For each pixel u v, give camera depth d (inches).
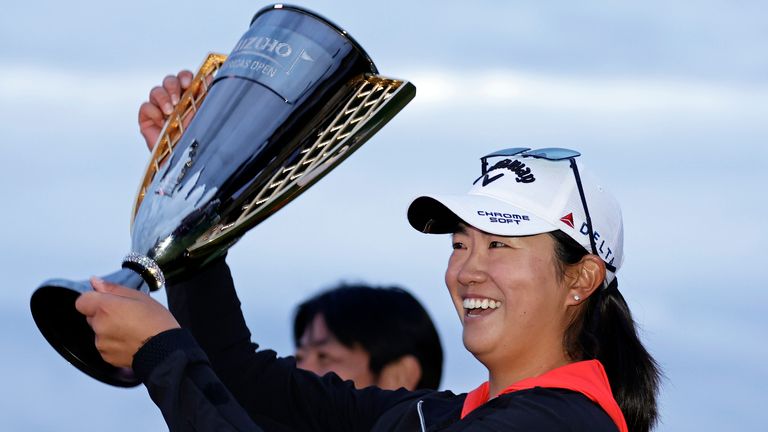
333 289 253.3
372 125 167.6
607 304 188.1
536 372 182.9
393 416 193.3
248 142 167.5
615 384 185.6
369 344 245.9
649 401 186.9
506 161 187.3
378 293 249.8
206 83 185.5
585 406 172.2
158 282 165.3
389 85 171.8
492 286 182.1
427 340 247.6
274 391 199.0
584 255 182.7
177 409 159.2
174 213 165.2
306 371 203.5
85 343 167.2
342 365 246.2
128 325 160.4
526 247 181.6
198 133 169.9
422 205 189.5
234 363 196.4
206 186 165.5
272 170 168.7
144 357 160.7
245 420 161.0
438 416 189.2
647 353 189.2
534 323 181.3
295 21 174.9
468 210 179.8
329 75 171.2
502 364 183.6
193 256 166.2
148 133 190.4
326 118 171.5
